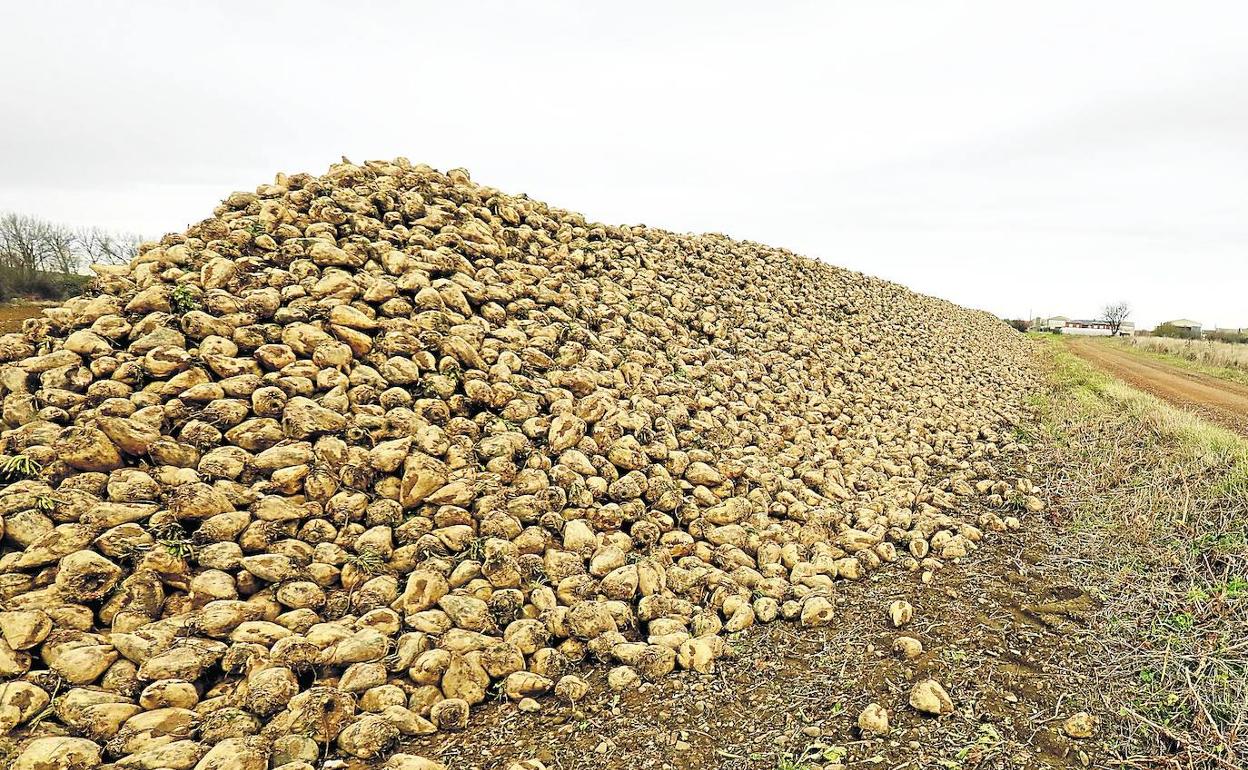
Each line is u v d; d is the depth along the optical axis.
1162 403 6.83
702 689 2.46
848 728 2.24
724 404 4.50
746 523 3.42
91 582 2.30
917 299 13.32
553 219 6.02
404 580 2.69
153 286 3.26
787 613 2.90
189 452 2.74
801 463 4.29
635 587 2.86
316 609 2.51
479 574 2.74
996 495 4.31
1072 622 2.82
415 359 3.44
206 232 3.81
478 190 5.36
